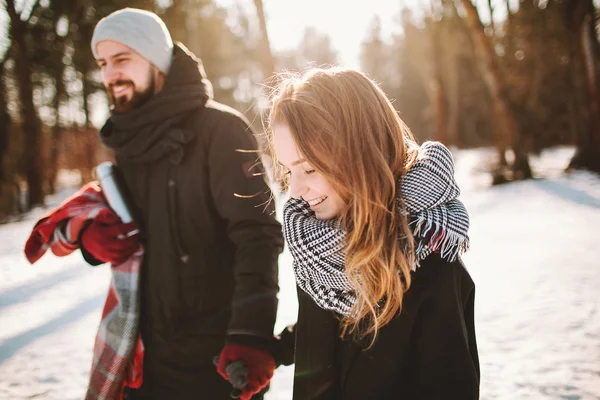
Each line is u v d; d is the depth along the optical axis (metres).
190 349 1.58
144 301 1.65
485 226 7.90
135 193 1.69
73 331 4.25
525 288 4.34
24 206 17.11
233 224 1.54
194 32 23.61
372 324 1.01
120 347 1.59
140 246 1.65
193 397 1.58
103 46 1.68
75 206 1.69
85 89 21.80
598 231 6.52
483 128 45.47
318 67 1.14
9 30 16.38
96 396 1.59
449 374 0.95
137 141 1.63
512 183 14.39
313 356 1.10
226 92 38.88
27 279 6.41
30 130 16.45
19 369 3.42
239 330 1.38
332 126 0.93
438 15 21.59
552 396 2.47
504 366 2.87
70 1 17.52
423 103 50.09
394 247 0.92
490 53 15.21
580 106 15.44
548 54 21.69
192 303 1.60
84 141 22.77
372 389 1.02
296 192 1.00
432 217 0.91
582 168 15.00
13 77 18.94
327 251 0.97
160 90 1.72
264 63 12.27
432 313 0.95
